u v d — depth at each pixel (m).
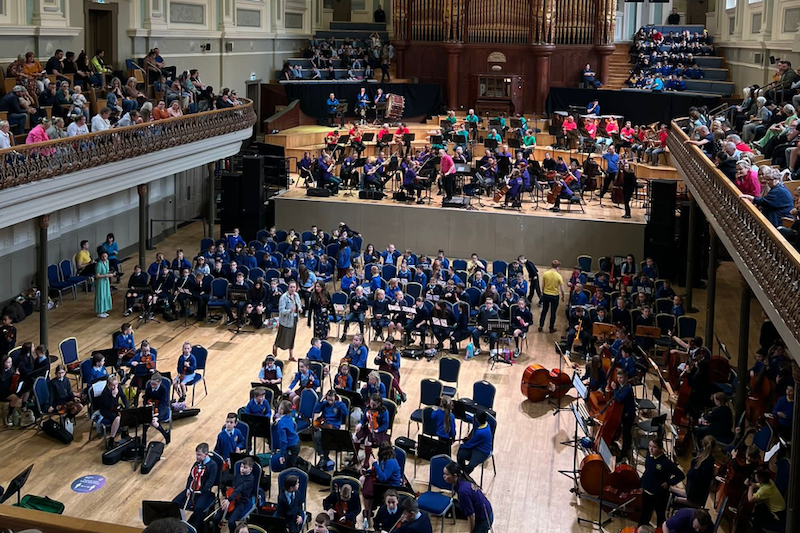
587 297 20.27
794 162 16.11
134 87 24.36
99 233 24.95
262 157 27.14
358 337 16.83
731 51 34.34
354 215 27.92
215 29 32.81
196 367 16.92
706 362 14.84
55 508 12.01
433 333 19.55
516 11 37.31
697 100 32.53
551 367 18.84
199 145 24.25
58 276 22.00
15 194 16.11
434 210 27.27
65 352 16.69
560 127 33.06
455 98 38.62
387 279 22.62
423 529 10.35
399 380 17.08
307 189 29.30
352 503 11.75
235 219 27.48
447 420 13.80
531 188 27.64
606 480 12.98
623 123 34.66
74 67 23.61
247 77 35.16
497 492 13.57
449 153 33.84
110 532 3.36
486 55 38.09
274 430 13.77
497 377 18.30
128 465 14.19
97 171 19.06
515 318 19.67
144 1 28.33
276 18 36.97
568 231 26.33
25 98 19.58
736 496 11.91
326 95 36.38
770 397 14.63
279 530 10.67
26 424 15.45
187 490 12.07
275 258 23.12
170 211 29.25
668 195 24.72
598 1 36.56
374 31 40.22
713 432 13.66
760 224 11.51
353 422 14.77
